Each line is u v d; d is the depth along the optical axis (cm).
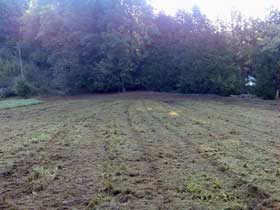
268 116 1667
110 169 698
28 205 515
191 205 502
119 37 3131
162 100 2578
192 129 1218
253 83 3083
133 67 3272
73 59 3297
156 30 3272
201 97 2888
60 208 502
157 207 498
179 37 3338
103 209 494
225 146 916
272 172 663
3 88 3234
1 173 684
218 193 548
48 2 3478
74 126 1316
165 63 3312
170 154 826
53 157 812
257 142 980
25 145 966
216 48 3259
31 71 3719
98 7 3288
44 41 3453
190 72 3222
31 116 1756
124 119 1506
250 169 683
